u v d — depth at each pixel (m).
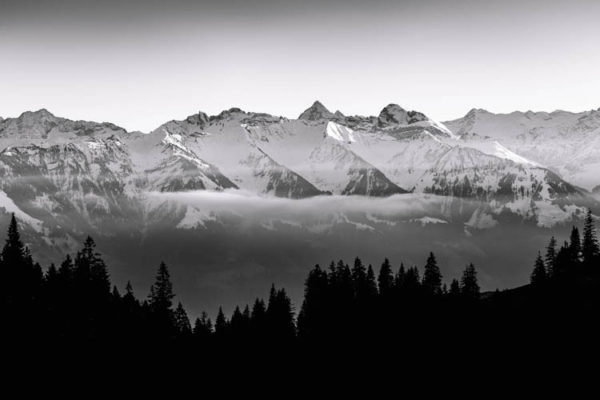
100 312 165.75
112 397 145.00
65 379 143.50
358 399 157.38
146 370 157.88
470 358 162.38
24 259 169.38
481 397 147.12
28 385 139.00
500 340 166.75
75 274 167.75
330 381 166.38
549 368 150.88
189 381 163.88
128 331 165.75
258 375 172.25
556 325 167.38
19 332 150.00
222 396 162.12
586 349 155.25
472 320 179.88
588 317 168.00
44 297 161.62
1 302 155.50
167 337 173.75
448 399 149.62
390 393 156.62
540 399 141.38
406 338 176.88
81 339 155.00
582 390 141.75
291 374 172.62
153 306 178.50
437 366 162.38
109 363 153.25
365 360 171.88
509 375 152.38
